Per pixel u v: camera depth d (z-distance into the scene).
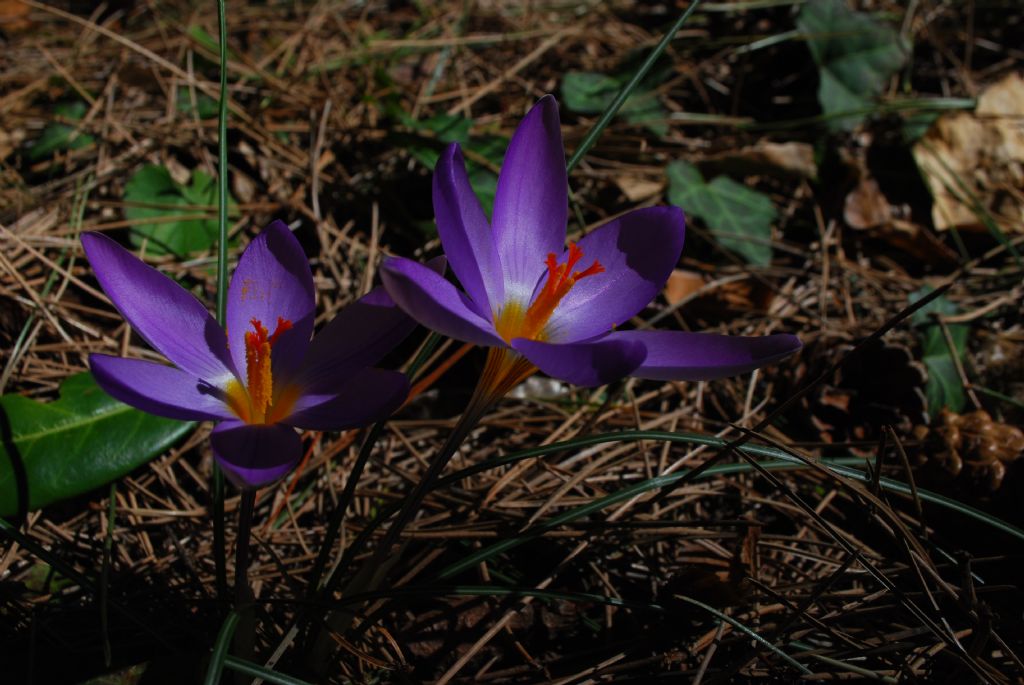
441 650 0.44
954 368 0.53
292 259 0.41
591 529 0.46
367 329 0.41
